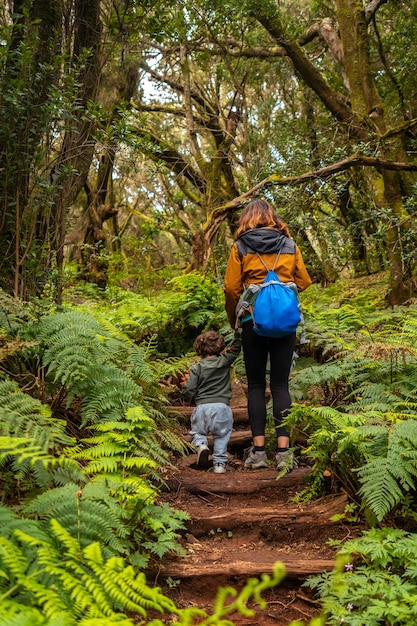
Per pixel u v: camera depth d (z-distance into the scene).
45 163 4.39
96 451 3.14
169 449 4.77
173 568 3.04
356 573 2.92
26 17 4.06
